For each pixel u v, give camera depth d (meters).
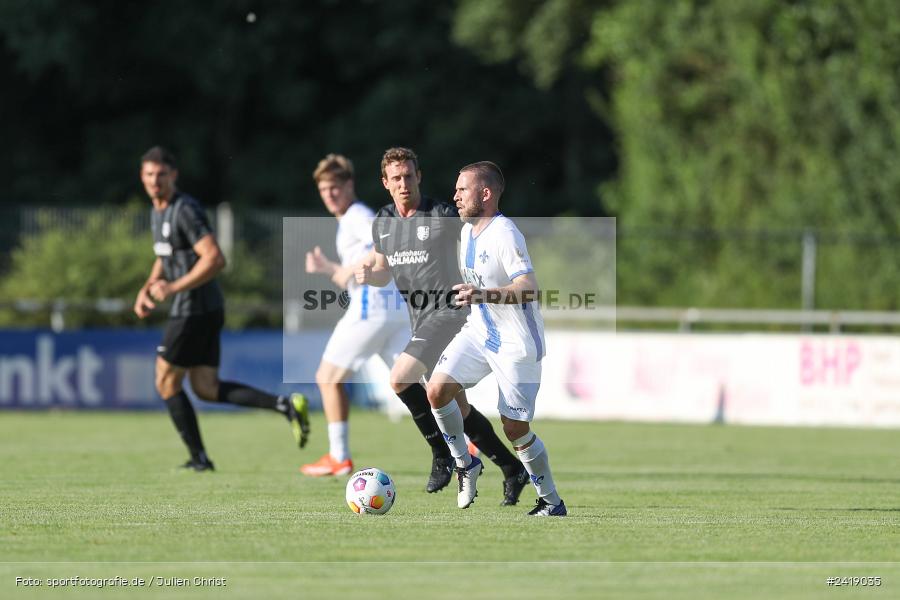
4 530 24.88
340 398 37.41
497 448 29.58
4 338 66.69
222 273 76.25
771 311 78.31
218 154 134.50
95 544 23.23
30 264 74.69
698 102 106.25
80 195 129.50
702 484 36.97
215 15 128.00
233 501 30.47
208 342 37.69
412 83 132.88
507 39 129.50
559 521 26.92
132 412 67.88
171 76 133.12
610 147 138.38
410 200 29.91
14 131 133.38
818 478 39.31
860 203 90.06
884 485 37.16
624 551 22.97
